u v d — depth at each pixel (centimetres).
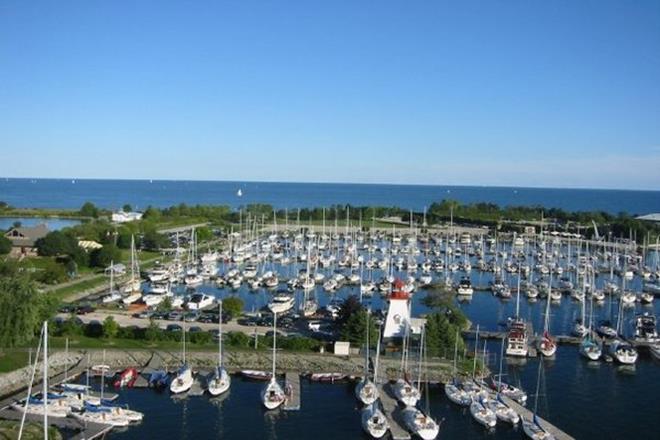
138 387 9206
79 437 7419
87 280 16088
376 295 16600
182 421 8194
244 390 9288
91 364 9838
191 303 14050
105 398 8644
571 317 14775
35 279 15250
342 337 11006
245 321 12550
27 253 18675
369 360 10294
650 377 10381
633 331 13038
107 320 10988
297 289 17162
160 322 12225
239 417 8362
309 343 10775
